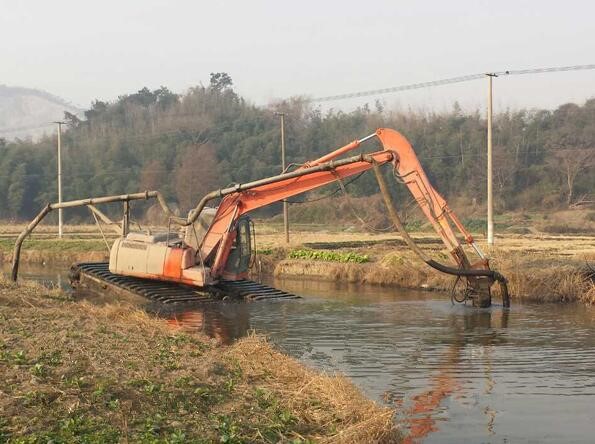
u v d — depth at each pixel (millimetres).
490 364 16719
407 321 22766
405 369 16203
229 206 27703
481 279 25156
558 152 85062
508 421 12414
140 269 27953
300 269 37250
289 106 107750
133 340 15359
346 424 11164
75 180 90750
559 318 23125
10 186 89812
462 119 96500
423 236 55781
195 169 85750
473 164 86312
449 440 11453
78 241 53469
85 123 117562
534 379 15297
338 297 28562
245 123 100188
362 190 81875
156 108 118312
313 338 20016
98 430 9820
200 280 26812
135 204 88000
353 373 15836
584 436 11680
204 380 12414
